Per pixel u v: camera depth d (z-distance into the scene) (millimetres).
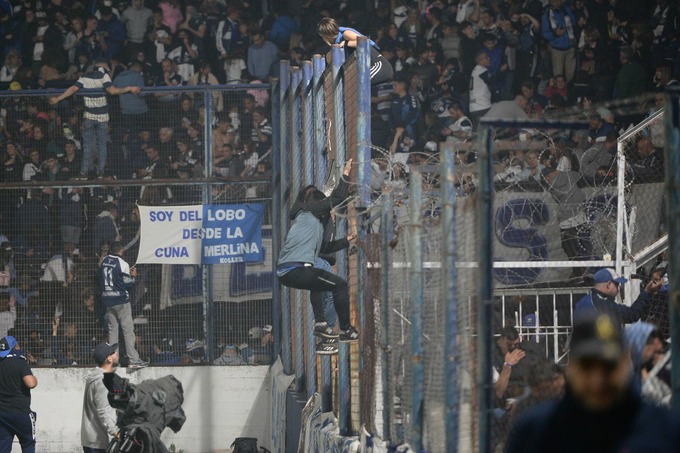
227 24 73562
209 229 63531
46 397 62094
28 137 63406
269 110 64188
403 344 26609
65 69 74125
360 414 31812
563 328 40656
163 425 40250
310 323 47469
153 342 63062
